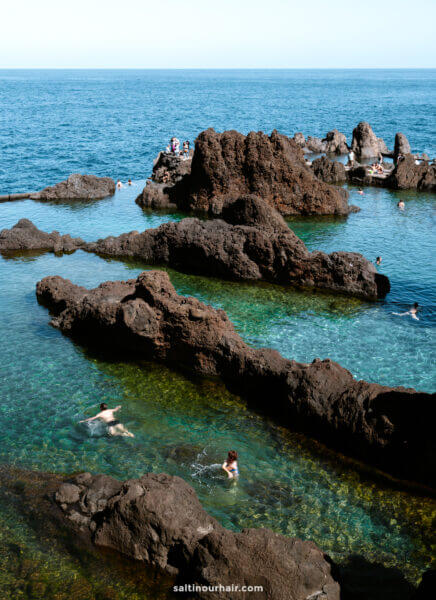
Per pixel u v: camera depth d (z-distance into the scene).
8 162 71.31
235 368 18.80
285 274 28.86
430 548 11.84
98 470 14.50
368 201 46.50
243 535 10.58
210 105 180.00
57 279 26.19
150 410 17.53
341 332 22.81
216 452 15.37
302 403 16.16
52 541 12.02
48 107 167.25
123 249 33.69
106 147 85.12
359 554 11.64
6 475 14.24
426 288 27.47
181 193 45.22
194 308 19.19
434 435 13.34
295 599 9.89
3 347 21.70
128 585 10.97
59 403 17.83
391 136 94.00
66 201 48.38
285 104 182.25
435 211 42.69
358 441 14.73
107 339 21.75
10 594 10.65
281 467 14.74
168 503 11.55
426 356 20.53
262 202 33.88
